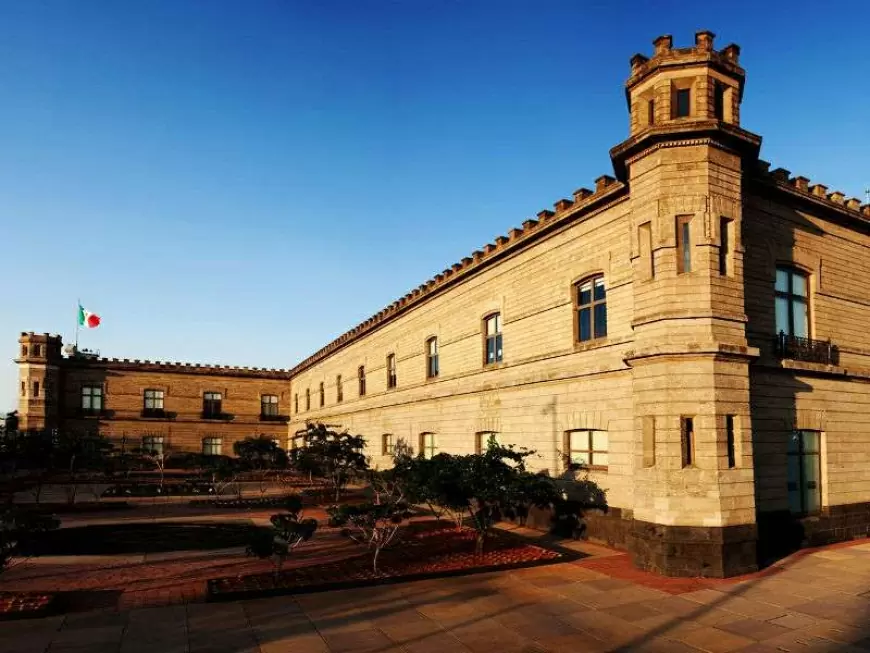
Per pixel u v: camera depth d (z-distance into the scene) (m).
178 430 54.28
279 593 11.20
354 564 13.59
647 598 11.23
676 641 9.06
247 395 57.88
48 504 24.95
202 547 16.02
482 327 23.70
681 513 12.98
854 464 17.72
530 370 20.34
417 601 10.92
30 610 9.92
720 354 13.31
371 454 34.91
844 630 9.55
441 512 21.45
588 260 18.02
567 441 18.45
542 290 20.08
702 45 14.30
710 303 13.54
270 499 27.59
